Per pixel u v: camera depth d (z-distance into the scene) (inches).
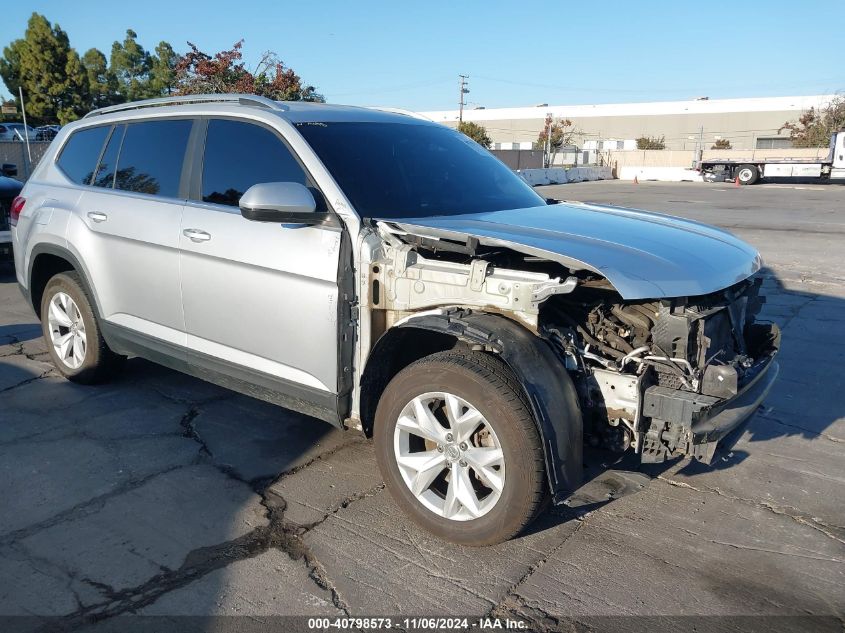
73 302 200.5
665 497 148.6
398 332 133.6
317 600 112.9
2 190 354.6
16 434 173.2
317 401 142.1
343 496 145.9
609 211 169.3
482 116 3361.2
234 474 154.9
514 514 118.7
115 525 133.6
